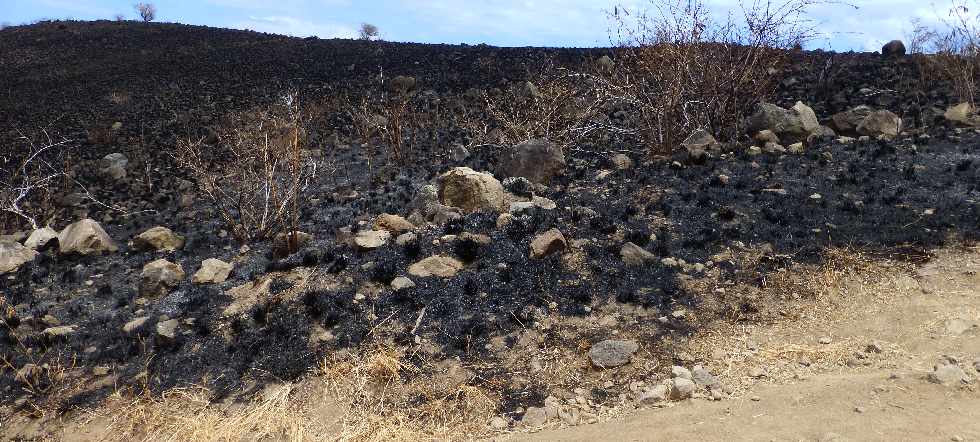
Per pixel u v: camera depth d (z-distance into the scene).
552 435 3.62
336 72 22.31
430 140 12.73
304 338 4.83
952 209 5.90
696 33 9.41
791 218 6.04
